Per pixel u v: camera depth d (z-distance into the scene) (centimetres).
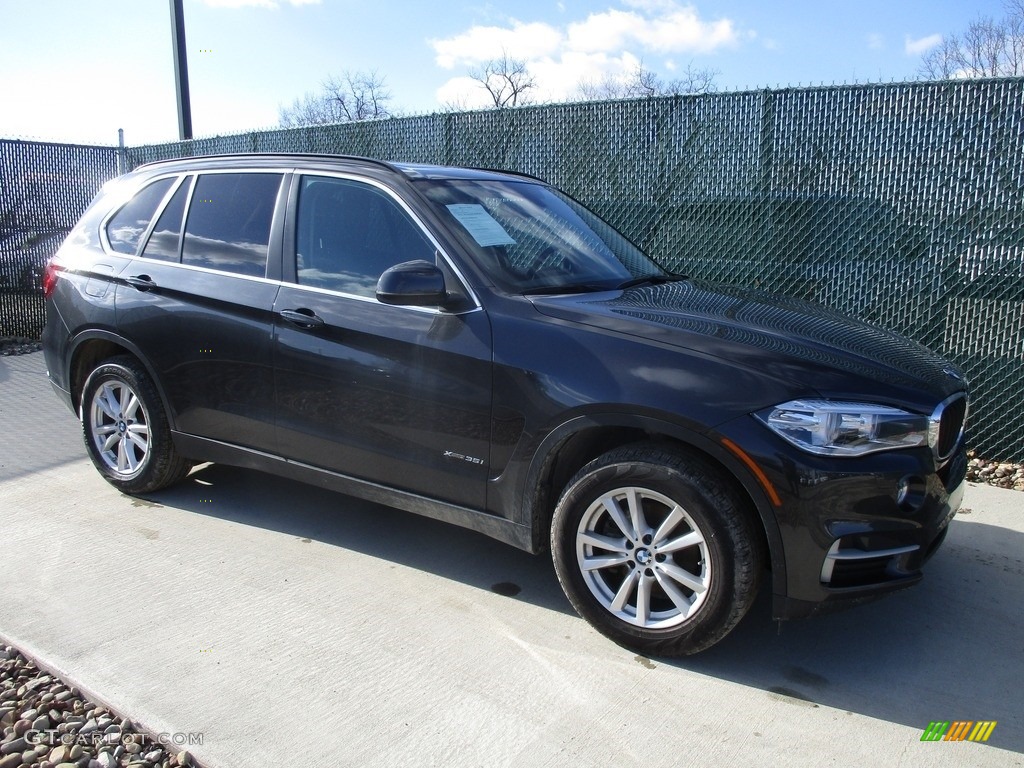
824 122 564
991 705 296
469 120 719
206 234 436
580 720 281
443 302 345
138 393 450
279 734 270
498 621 346
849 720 286
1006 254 518
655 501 312
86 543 414
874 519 288
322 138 819
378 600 362
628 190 650
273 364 396
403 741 269
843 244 570
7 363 853
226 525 440
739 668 316
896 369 312
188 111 1039
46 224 996
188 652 317
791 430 286
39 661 309
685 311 341
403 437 362
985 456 548
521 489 335
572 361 320
